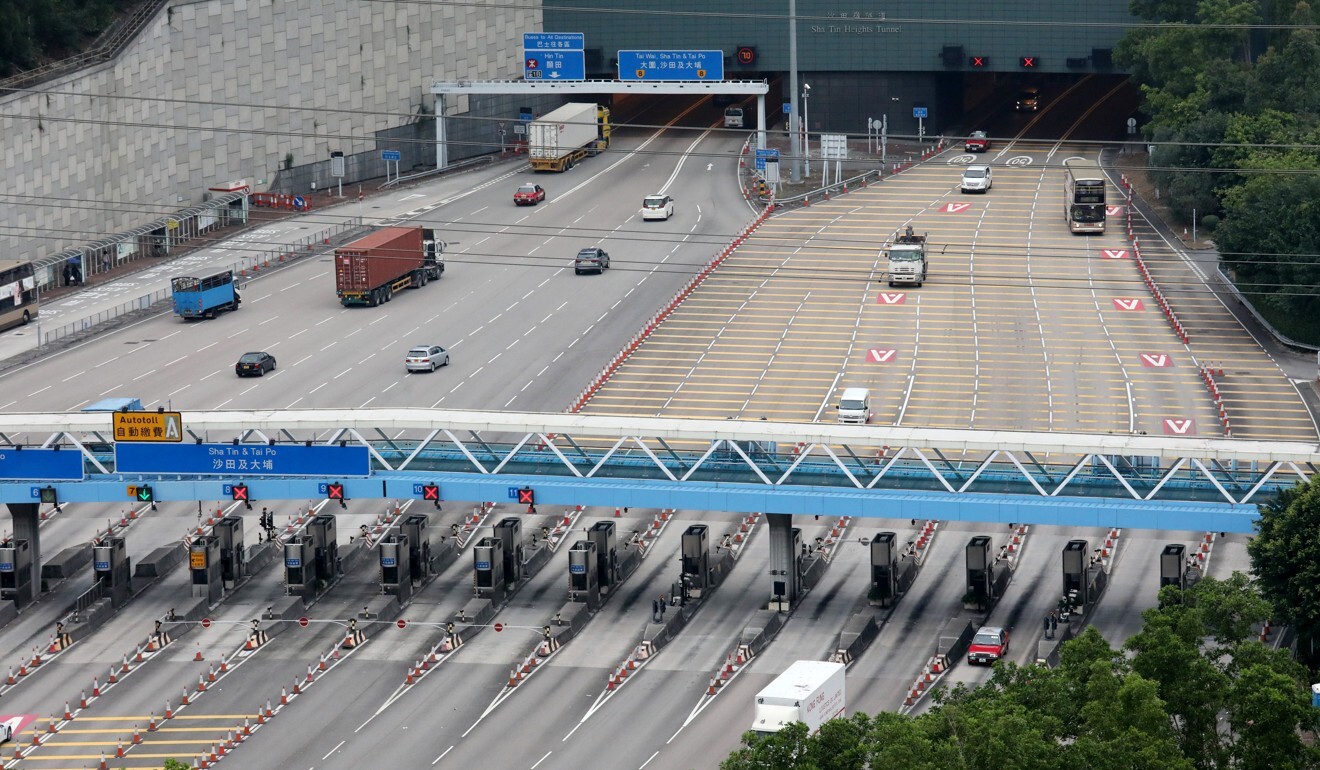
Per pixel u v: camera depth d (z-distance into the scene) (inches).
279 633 6550.2
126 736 5841.5
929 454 7765.8
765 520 7470.5
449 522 7509.8
